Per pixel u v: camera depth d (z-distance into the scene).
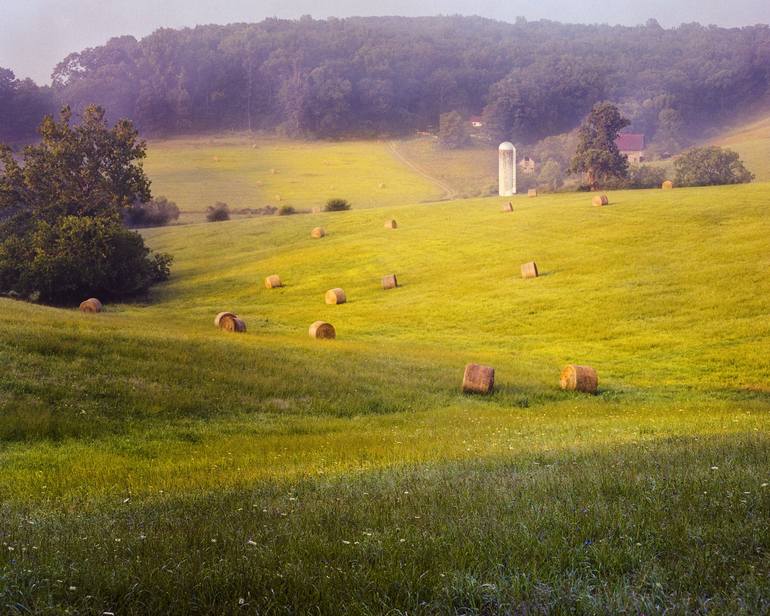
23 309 35.56
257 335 37.78
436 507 6.51
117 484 10.53
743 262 45.88
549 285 48.19
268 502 7.36
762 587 4.13
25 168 71.88
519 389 27.05
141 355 24.30
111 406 19.41
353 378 26.25
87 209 71.75
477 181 153.12
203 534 5.83
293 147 198.38
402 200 134.62
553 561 4.74
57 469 13.12
